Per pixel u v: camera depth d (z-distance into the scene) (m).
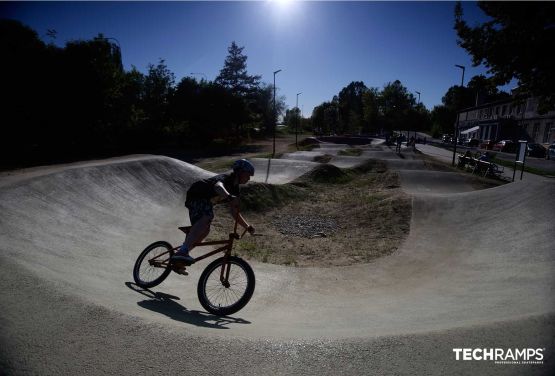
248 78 64.38
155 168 11.96
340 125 81.06
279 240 8.41
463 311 3.44
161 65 37.62
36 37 18.97
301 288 5.27
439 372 2.02
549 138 36.97
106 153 24.06
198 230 3.49
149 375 1.98
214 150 34.12
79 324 2.38
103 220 6.97
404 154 28.36
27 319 2.36
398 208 10.11
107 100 21.88
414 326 2.86
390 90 76.75
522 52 12.44
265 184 12.90
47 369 1.96
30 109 17.89
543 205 7.68
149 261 4.12
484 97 59.94
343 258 7.05
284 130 86.56
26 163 15.51
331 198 13.73
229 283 3.66
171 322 2.65
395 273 6.03
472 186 15.49
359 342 2.33
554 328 2.46
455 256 6.55
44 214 5.82
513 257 5.82
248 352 2.21
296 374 2.02
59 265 3.99
